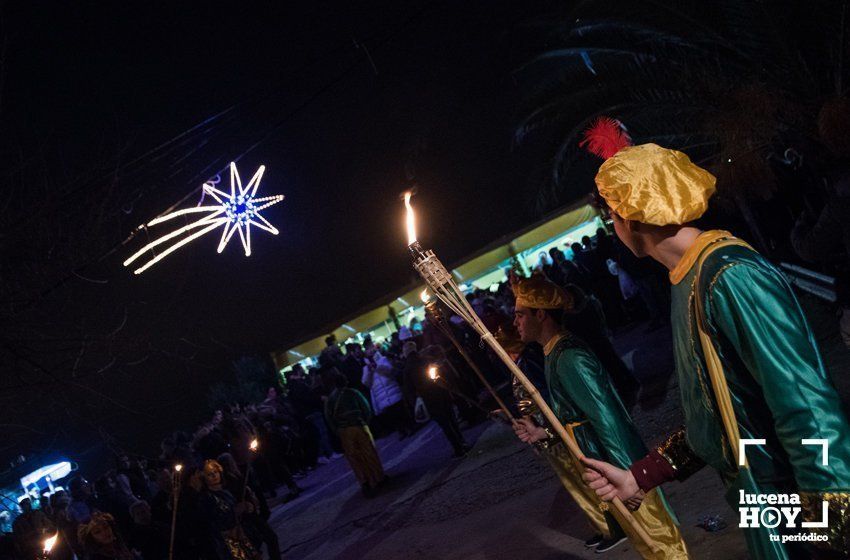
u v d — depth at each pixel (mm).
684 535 5270
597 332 8797
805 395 2074
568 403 4898
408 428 16875
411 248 2572
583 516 6707
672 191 2352
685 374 2416
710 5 9000
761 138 8234
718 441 2377
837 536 2049
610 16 9383
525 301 4902
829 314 8445
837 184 5016
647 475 2734
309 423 18062
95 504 12297
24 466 12648
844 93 7812
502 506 8172
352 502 12430
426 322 15055
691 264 2320
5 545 10461
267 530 8281
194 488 7547
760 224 10156
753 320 2146
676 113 9648
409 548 8359
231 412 16031
